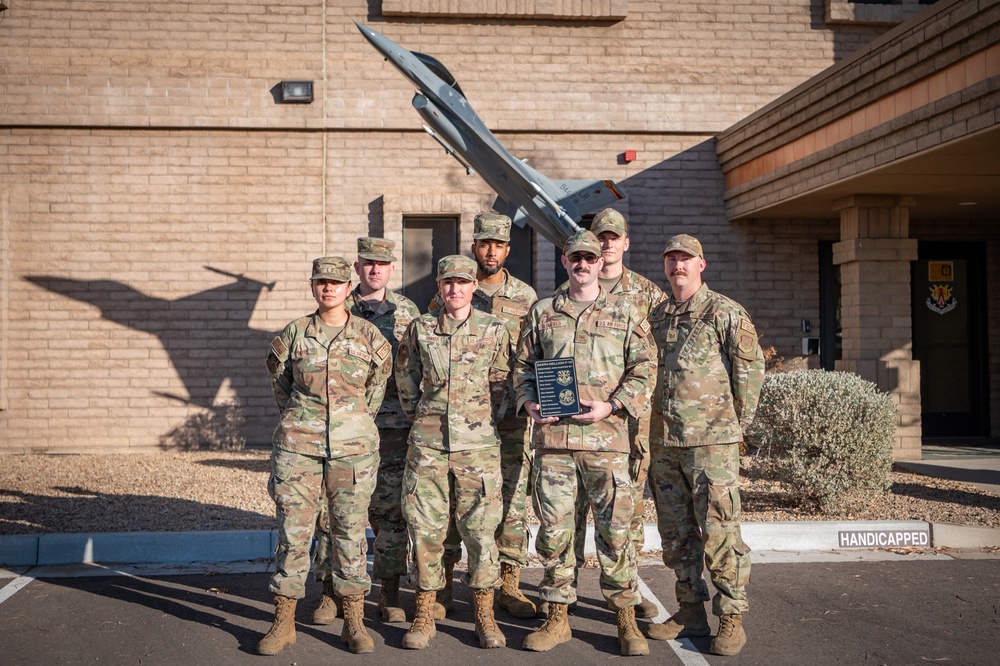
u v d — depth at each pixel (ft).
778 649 13.71
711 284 37.01
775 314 37.27
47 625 14.87
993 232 39.04
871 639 14.07
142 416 34.30
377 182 35.42
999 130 21.72
